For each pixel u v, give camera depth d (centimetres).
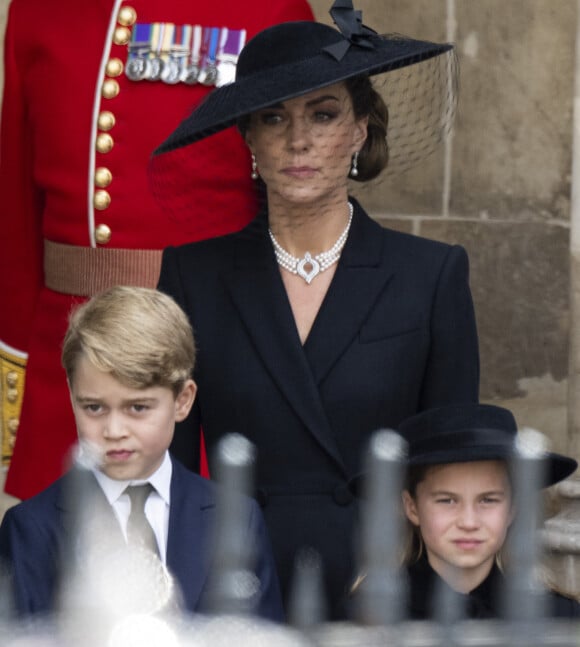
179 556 1059
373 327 1155
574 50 1789
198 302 1176
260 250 1179
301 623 815
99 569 951
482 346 1819
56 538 1046
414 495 1096
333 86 1134
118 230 1444
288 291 1171
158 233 1439
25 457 1498
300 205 1156
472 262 1822
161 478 1077
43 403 1494
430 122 1331
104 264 1446
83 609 898
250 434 1154
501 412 1107
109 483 1065
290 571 1132
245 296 1164
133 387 1045
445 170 1811
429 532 1090
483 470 1080
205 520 1076
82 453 1062
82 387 1054
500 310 1819
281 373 1145
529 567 885
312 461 1147
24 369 1538
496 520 1083
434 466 1084
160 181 1367
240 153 1359
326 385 1146
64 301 1477
